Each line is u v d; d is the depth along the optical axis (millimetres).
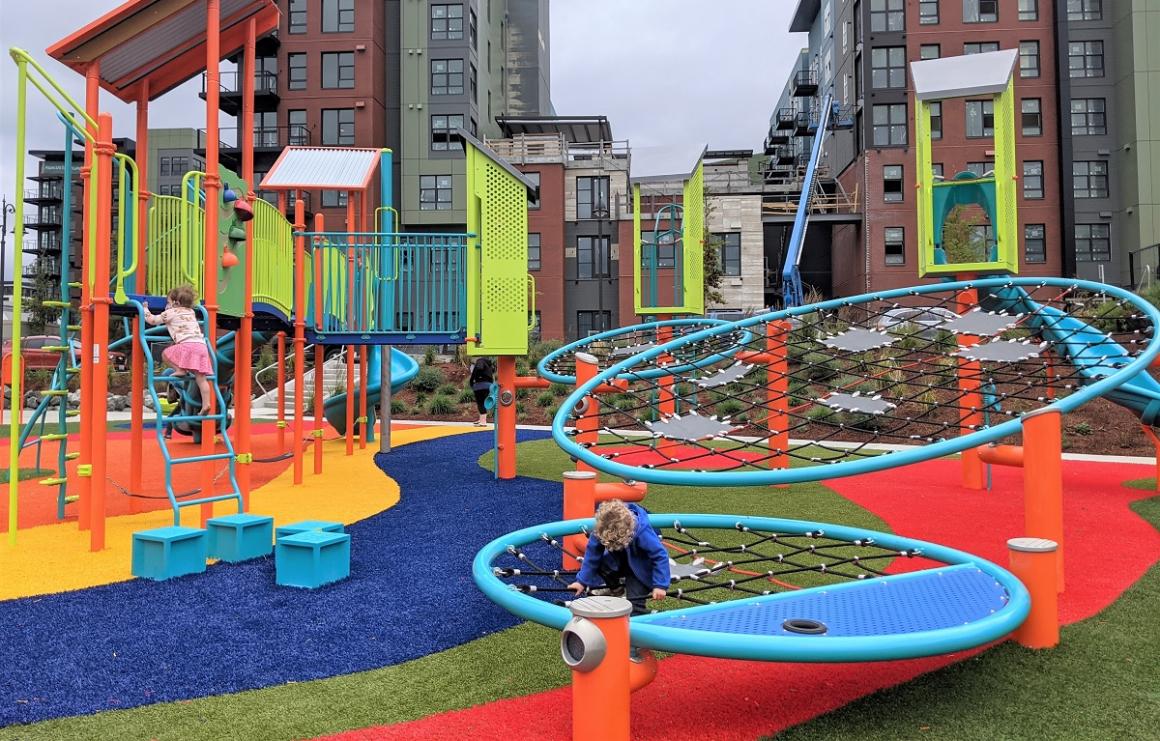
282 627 5043
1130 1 34844
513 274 11320
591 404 10062
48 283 47875
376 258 14312
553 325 35844
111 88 8508
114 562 6637
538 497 9852
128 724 3664
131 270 7523
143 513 8805
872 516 8773
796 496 10055
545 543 7387
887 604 4227
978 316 8969
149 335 9156
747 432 15961
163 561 6109
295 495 10164
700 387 9055
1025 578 4598
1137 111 34719
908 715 3727
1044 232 35219
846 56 39219
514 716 3762
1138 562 6656
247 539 6797
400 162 38500
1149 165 34594
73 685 4102
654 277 18609
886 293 9367
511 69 49375
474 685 4145
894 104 35562
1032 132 35406
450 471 12406
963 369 9625
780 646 3480
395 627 5055
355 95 37594
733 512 8969
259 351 31078
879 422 15961
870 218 35219
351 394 14680
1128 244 35344
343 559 6234
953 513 8969
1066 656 4430
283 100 37812
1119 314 11938
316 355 12422
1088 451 14578
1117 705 3793
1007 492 10375
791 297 29844
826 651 3479
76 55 7613
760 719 3734
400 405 23891
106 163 7316
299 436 11125
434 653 4617
